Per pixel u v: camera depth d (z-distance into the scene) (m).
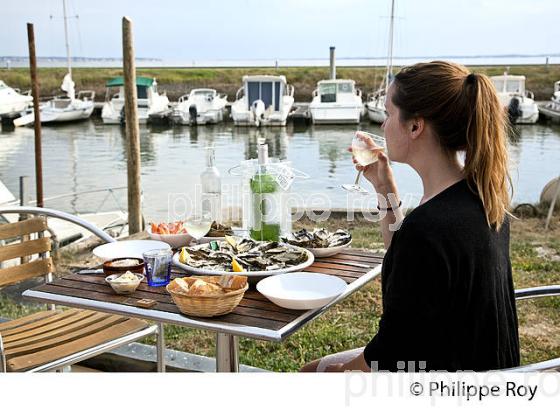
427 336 1.29
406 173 12.89
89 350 1.97
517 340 1.48
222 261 1.93
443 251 1.25
